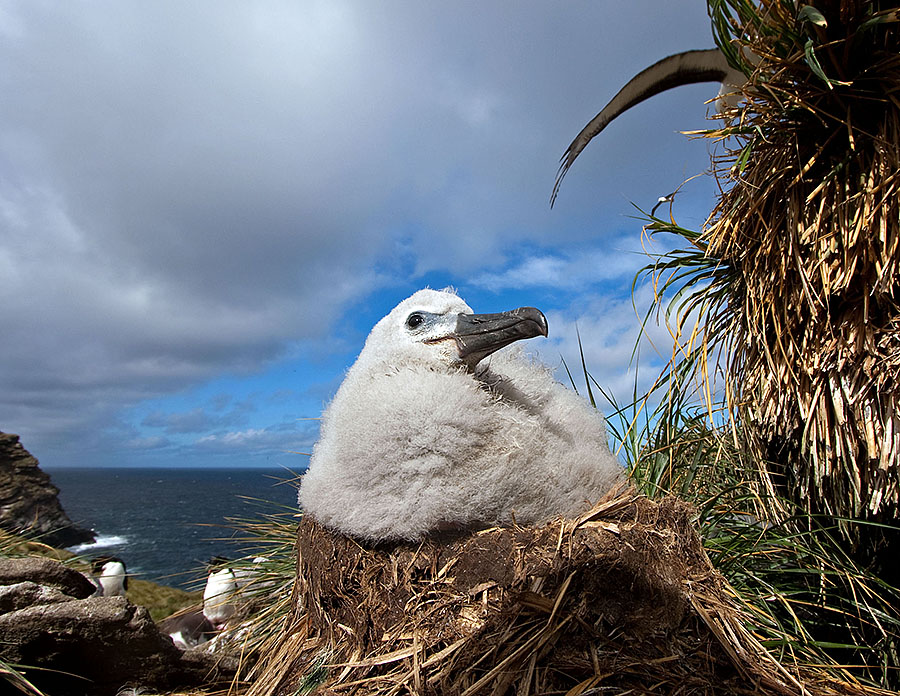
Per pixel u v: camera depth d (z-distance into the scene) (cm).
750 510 78
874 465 58
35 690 61
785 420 65
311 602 59
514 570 49
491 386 64
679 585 49
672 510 54
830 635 69
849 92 60
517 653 45
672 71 78
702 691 44
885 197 56
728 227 69
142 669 69
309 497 58
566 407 66
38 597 66
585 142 85
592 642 46
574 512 56
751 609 61
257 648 77
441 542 53
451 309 66
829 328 61
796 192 63
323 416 67
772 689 46
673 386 77
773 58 61
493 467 52
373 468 52
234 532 96
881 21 54
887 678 61
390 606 51
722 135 69
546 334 59
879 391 57
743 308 70
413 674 46
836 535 69
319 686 51
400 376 59
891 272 56
